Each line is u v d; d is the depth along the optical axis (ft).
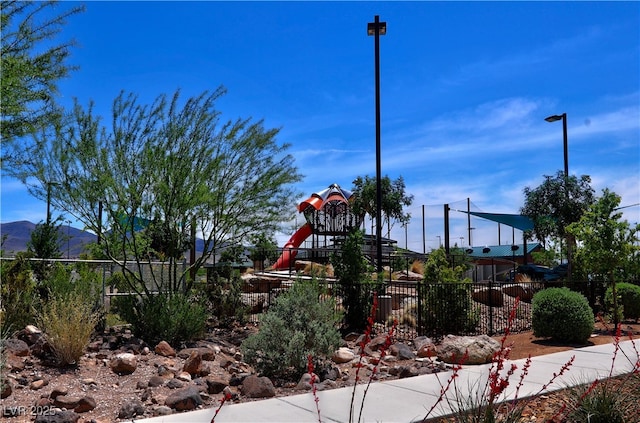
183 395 21.59
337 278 49.08
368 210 165.07
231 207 43.50
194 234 43.70
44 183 38.01
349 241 47.37
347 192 117.70
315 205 108.88
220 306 45.70
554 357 32.04
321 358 30.07
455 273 56.03
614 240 49.49
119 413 20.24
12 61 38.06
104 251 43.98
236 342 39.14
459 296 44.29
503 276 130.62
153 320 34.96
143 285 38.37
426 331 43.70
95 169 37.32
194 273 45.14
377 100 58.18
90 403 20.75
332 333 29.19
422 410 20.21
